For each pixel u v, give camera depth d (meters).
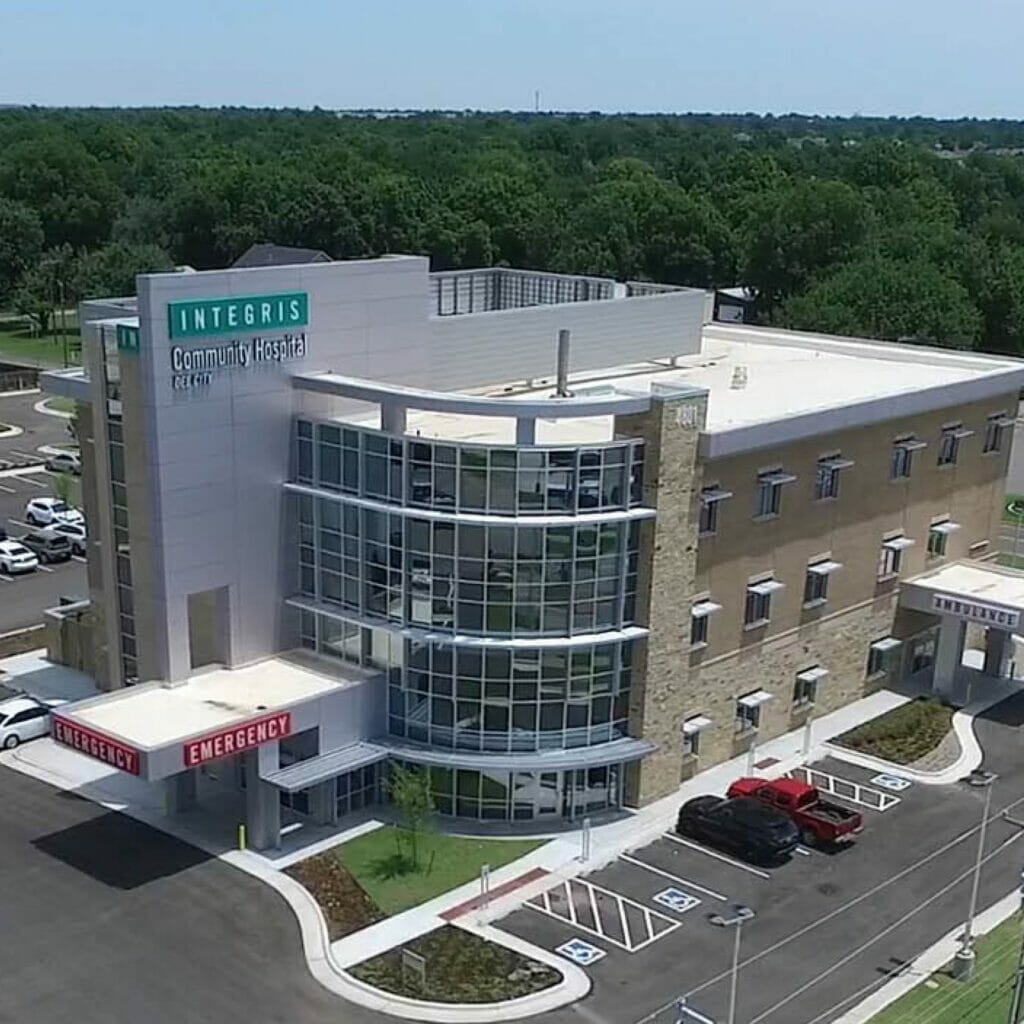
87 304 53.78
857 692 64.38
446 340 57.72
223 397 49.88
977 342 136.12
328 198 176.12
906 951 43.69
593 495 49.12
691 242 169.75
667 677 52.28
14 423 118.00
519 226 176.75
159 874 46.53
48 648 65.50
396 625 50.81
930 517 66.75
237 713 48.19
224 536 51.09
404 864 47.69
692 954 42.97
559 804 51.50
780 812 50.19
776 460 55.62
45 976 40.66
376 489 50.50
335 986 40.50
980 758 58.47
